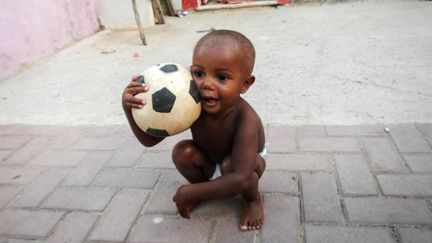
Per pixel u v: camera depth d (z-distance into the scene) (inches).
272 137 47.3
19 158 48.3
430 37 77.7
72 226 35.7
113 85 70.6
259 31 96.6
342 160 41.5
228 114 30.4
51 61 89.3
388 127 46.9
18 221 37.0
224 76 26.7
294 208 35.2
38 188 41.8
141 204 37.7
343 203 35.3
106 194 39.7
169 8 120.9
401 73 62.3
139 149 47.5
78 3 104.1
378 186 37.0
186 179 39.4
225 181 29.0
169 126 28.1
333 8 112.2
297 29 94.7
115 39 103.7
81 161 46.2
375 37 81.9
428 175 37.9
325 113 52.1
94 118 57.6
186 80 27.7
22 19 84.8
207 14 120.9
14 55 82.8
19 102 66.8
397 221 32.7
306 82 62.8
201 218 35.1
